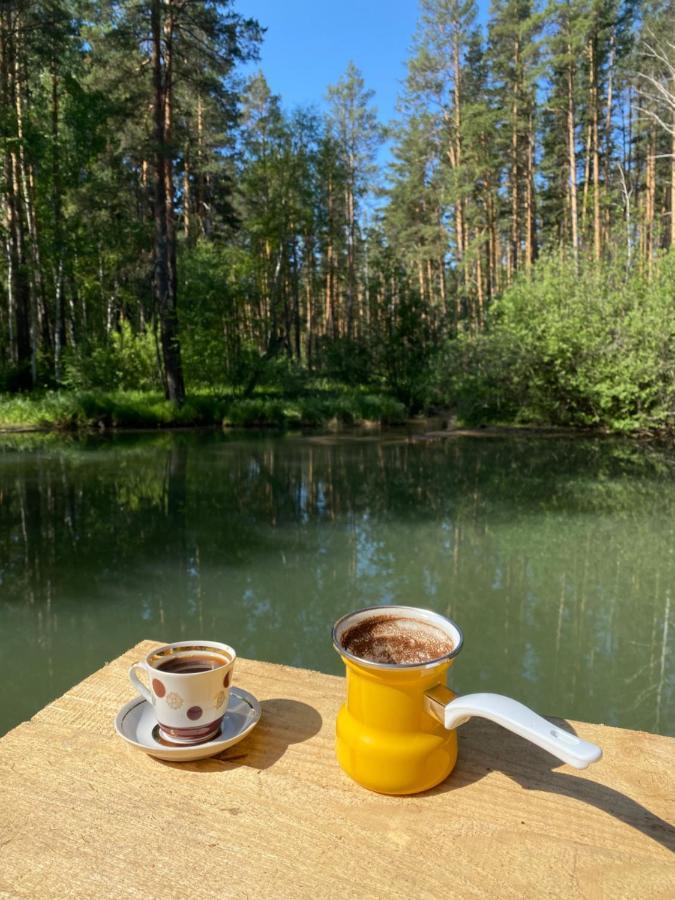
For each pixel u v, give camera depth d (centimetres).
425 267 3750
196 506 796
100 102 1975
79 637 414
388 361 2309
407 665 90
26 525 697
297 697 126
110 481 962
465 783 100
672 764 105
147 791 98
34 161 1973
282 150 2502
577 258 1834
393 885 80
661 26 2311
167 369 1955
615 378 1509
